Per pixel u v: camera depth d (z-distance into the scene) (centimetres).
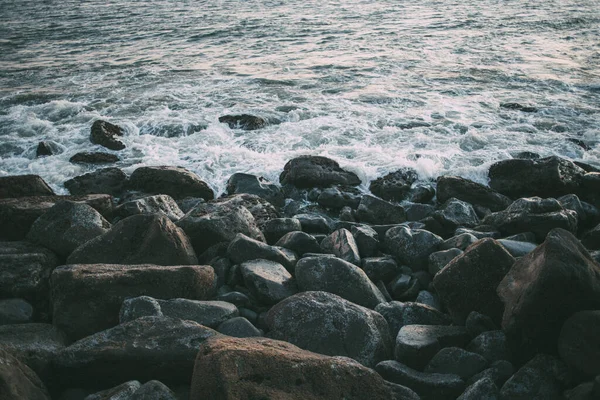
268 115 1398
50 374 535
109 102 1540
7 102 1569
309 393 438
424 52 2005
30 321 657
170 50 2155
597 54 1945
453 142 1237
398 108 1449
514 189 1047
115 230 742
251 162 1160
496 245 607
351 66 1847
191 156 1195
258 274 685
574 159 1157
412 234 795
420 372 537
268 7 3016
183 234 769
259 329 621
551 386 490
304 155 1107
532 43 2103
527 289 521
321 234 884
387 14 2728
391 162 1137
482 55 1952
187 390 526
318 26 2488
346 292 671
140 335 544
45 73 1881
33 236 788
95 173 1101
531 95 1544
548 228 831
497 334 552
